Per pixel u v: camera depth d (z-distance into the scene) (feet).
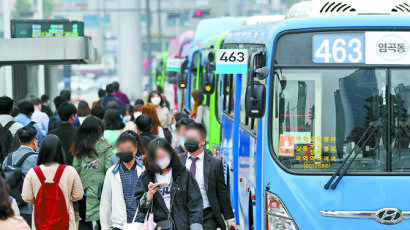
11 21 140.05
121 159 71.51
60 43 119.85
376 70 67.51
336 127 67.15
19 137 78.69
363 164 66.49
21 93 192.95
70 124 92.38
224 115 114.52
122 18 513.04
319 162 66.95
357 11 73.36
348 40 67.82
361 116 67.05
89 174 83.10
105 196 72.08
